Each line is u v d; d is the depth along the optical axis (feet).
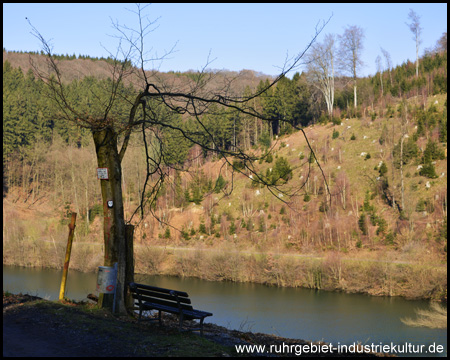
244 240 200.34
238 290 144.56
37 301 30.78
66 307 29.19
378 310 116.26
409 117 280.31
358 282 141.90
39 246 189.67
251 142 189.67
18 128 340.39
